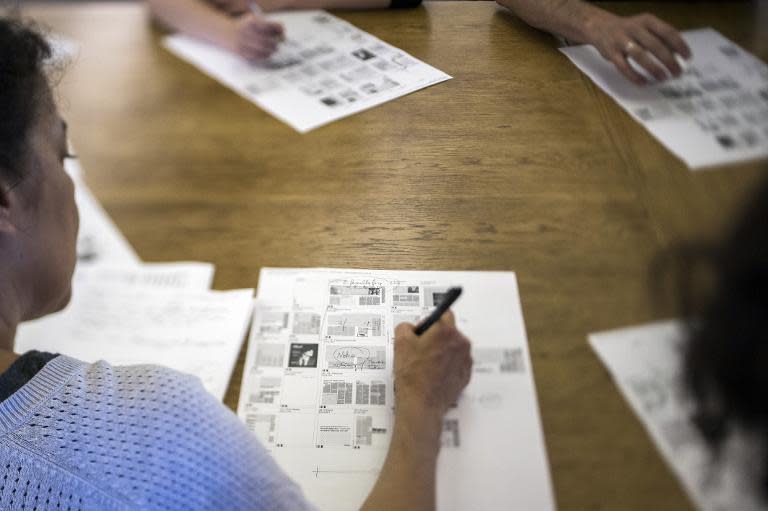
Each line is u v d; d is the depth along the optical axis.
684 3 1.07
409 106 1.06
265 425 0.79
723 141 0.83
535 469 0.68
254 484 0.58
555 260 0.82
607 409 0.69
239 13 2.10
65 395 0.57
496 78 1.04
